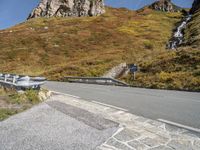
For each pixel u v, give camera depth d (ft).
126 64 102.06
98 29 236.22
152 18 308.19
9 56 171.32
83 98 44.39
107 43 194.39
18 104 36.40
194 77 65.21
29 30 255.50
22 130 24.49
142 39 199.82
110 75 96.48
